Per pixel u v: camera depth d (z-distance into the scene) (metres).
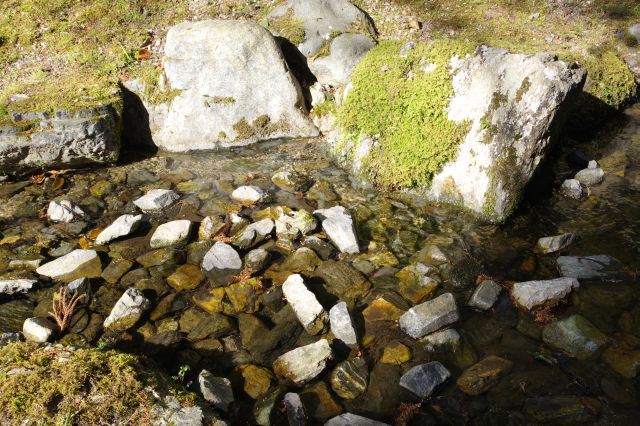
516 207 2.04
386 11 3.32
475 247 1.89
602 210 2.07
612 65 2.95
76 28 3.05
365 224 2.04
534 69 1.97
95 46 2.94
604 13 3.41
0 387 1.14
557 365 1.39
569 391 1.32
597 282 1.66
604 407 1.28
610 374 1.36
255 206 2.15
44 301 1.65
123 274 1.76
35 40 2.98
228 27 2.65
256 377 1.38
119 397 1.14
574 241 1.87
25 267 1.79
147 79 2.65
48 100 2.41
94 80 2.66
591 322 1.51
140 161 2.55
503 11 3.40
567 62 1.99
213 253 1.80
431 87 2.23
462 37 3.12
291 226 1.94
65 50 2.92
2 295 1.67
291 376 1.37
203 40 2.61
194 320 1.57
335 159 2.52
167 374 1.33
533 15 3.36
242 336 1.52
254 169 2.46
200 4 3.27
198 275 1.76
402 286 1.70
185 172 2.44
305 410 1.29
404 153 2.22
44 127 2.28
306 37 2.89
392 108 2.33
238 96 2.64
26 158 2.28
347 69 2.83
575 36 3.20
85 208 2.15
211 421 1.14
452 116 2.16
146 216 2.11
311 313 1.53
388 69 2.39
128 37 3.01
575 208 2.10
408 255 1.85
